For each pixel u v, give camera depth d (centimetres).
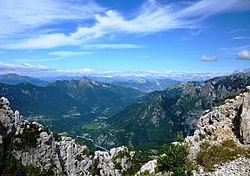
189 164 3547
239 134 3759
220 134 3909
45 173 9044
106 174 11338
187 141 4147
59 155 10350
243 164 3198
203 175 3203
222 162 3353
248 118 3694
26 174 8406
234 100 4566
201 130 4209
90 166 11188
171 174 3400
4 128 8700
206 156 3525
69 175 10144
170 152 3784
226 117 4231
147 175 4022
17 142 8762
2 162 8081
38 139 9438
